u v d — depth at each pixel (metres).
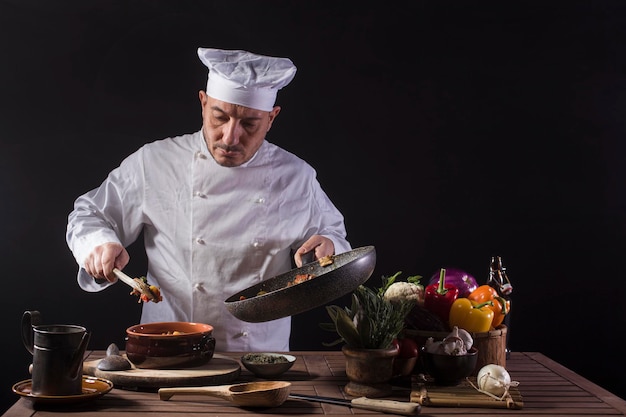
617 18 3.51
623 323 3.59
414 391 1.80
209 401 1.75
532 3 3.50
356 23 3.47
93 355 2.16
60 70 3.35
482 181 3.54
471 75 3.51
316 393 1.84
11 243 3.33
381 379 1.80
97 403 1.72
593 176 3.55
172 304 2.65
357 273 1.88
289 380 1.97
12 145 3.33
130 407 1.69
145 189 2.66
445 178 3.53
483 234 3.54
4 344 3.33
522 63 3.52
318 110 3.47
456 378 1.84
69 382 1.68
